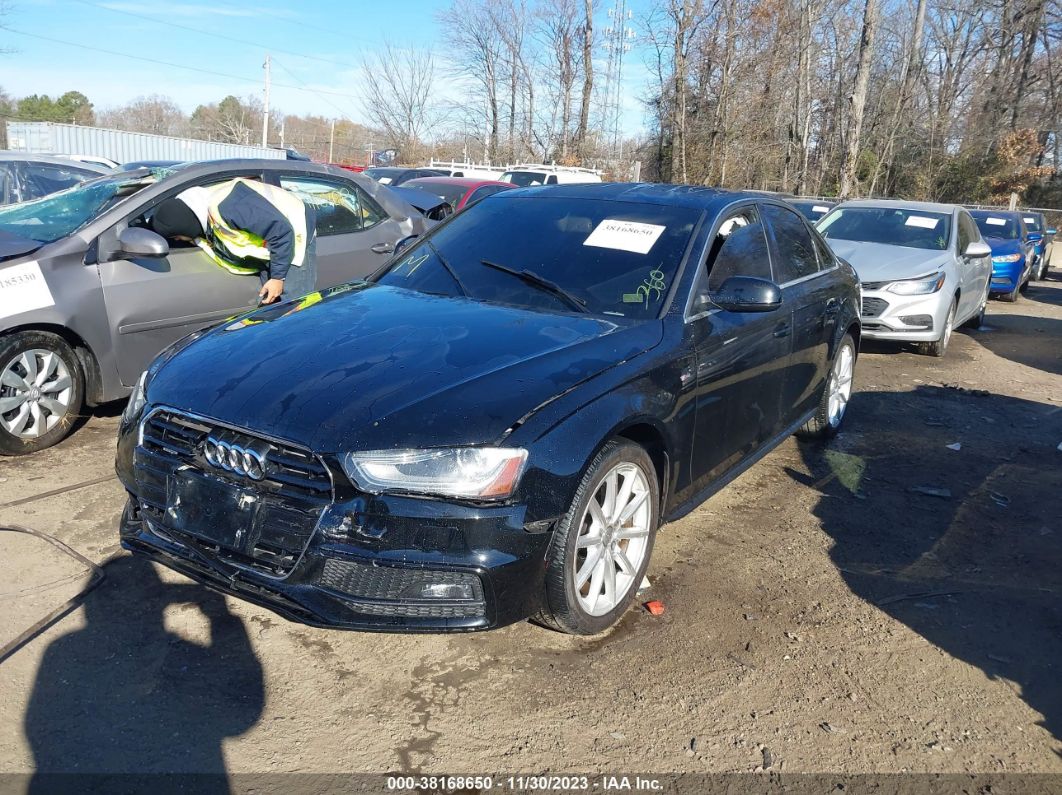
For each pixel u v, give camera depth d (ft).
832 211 34.40
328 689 9.64
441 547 9.00
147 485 10.25
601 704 9.59
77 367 16.42
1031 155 122.31
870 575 13.00
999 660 10.86
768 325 14.30
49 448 16.35
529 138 146.61
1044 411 23.49
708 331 12.53
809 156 129.70
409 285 13.70
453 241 14.52
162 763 8.41
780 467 17.61
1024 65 127.95
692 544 13.78
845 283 18.79
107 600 11.09
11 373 15.47
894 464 18.16
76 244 16.22
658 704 9.64
